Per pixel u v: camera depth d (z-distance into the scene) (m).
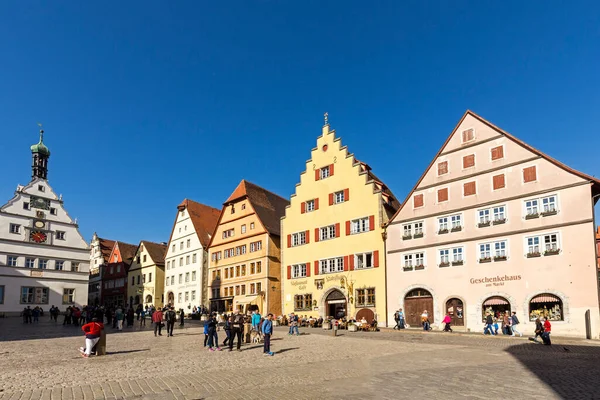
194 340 28.31
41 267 66.12
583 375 14.51
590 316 30.59
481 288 36.41
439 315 38.75
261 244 56.38
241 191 61.62
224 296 61.22
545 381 13.41
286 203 68.19
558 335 31.80
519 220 35.19
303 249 51.34
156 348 23.78
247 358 19.86
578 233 31.97
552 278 32.72
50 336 31.28
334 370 16.14
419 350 22.77
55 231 68.50
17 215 64.56
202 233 69.25
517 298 34.22
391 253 43.19
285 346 25.12
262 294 54.41
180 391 12.47
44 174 70.12
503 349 23.08
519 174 35.88
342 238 47.69
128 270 83.50
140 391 12.51
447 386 12.71
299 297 50.72
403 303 41.50
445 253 39.31
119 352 22.03
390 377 14.35
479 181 38.19
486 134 38.50
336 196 49.19
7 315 61.34
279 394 11.95
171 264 73.81
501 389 12.24
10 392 12.51
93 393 12.30
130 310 42.19
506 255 35.34
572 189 32.78
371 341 28.14
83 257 71.12
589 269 31.12
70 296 68.69
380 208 44.94
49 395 12.08
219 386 13.16
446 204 40.00
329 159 50.56
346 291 46.09
